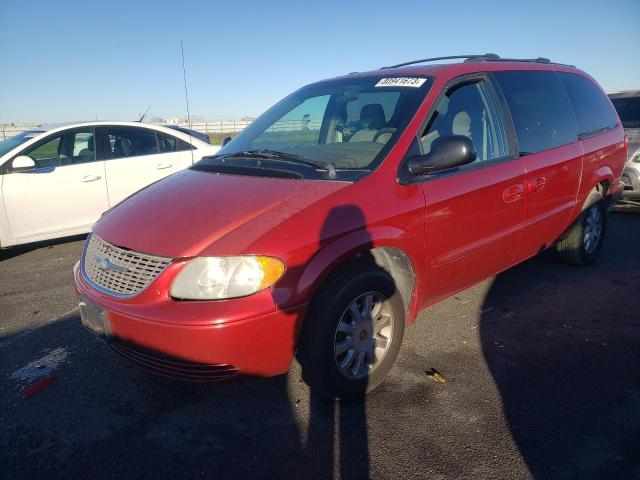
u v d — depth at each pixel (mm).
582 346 3275
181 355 2270
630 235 6020
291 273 2322
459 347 3297
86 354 3365
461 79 3369
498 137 3494
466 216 3111
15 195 5543
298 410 2662
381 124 3143
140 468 2273
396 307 2805
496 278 4535
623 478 2119
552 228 4082
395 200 2729
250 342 2266
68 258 5781
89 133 6188
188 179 3160
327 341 2484
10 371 3166
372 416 2594
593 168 4371
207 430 2527
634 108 7875
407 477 2174
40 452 2396
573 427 2461
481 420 2535
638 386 2803
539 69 4148
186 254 2312
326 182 2701
